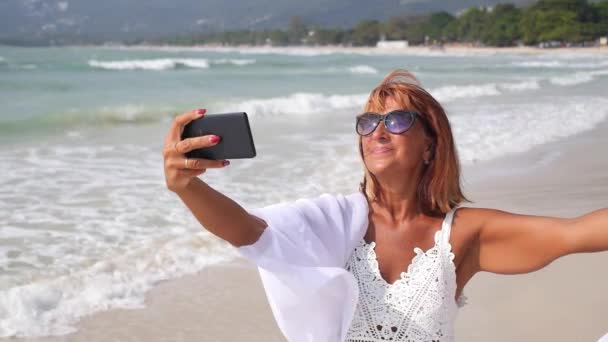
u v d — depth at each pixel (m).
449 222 1.86
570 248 1.74
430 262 1.82
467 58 81.44
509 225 1.83
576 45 133.50
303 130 12.30
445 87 22.36
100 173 8.05
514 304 4.01
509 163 8.73
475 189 7.16
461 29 165.25
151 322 3.83
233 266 4.78
